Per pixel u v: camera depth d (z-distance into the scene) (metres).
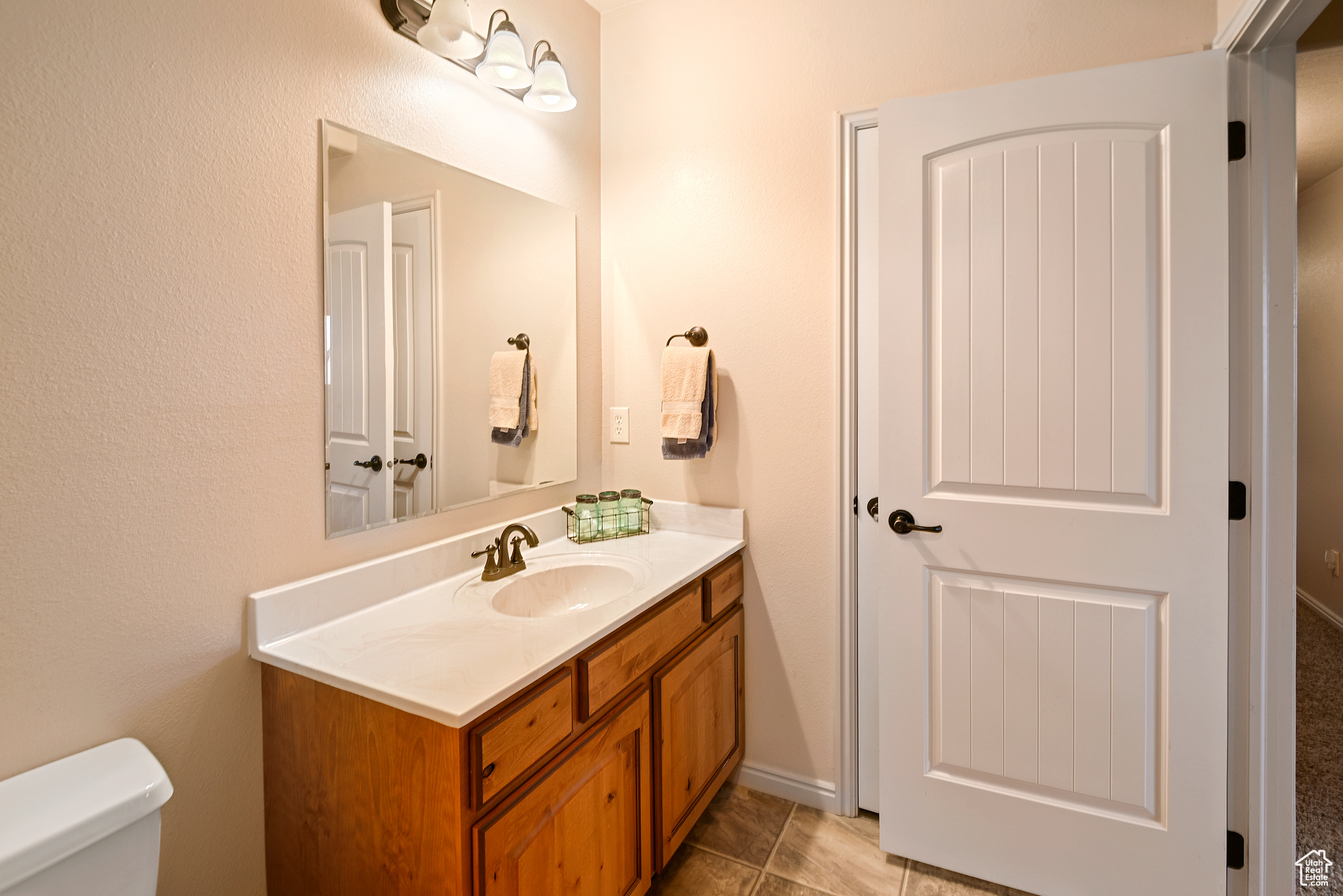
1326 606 3.55
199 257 1.10
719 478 1.98
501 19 1.68
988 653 1.58
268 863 1.24
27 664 0.93
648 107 2.04
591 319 2.10
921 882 1.63
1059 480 1.49
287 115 1.22
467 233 1.62
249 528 1.20
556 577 1.67
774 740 1.97
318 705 1.13
